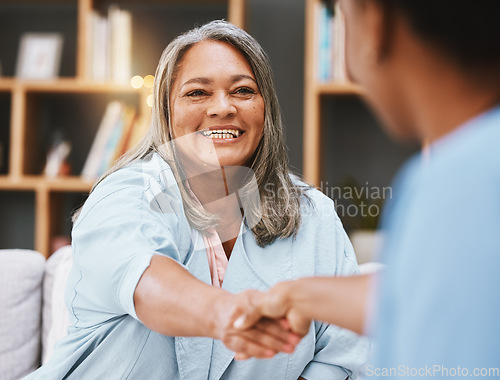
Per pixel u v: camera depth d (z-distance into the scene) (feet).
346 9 1.69
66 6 10.10
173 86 4.11
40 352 5.56
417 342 1.31
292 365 4.02
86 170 9.39
